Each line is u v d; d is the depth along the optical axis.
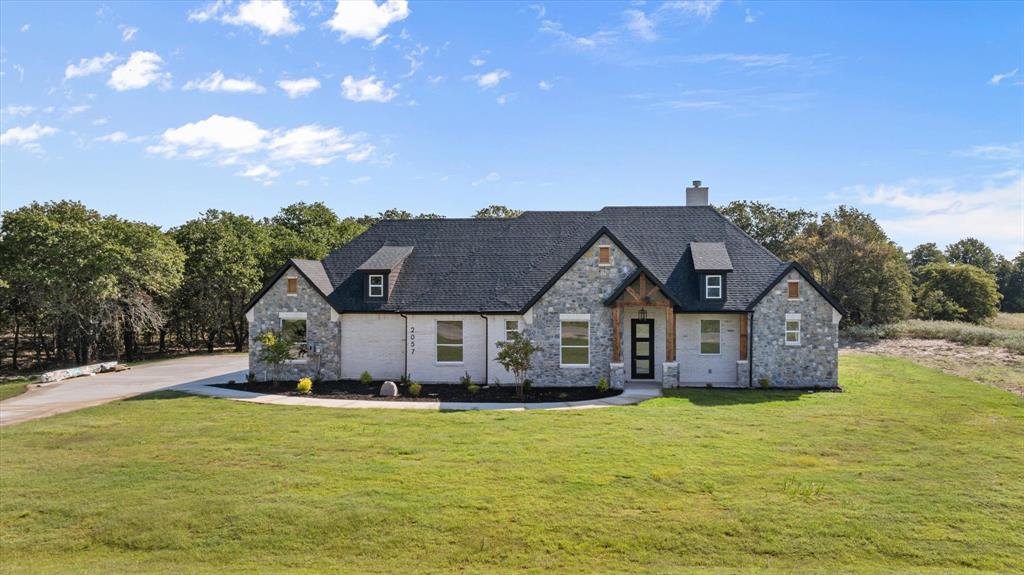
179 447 16.91
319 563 10.33
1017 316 72.69
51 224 38.72
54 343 49.00
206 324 50.03
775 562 10.27
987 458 15.71
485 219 33.06
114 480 14.18
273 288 29.11
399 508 12.26
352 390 26.55
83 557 10.73
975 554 10.43
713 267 27.89
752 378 27.41
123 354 50.06
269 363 28.44
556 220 32.66
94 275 38.94
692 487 13.38
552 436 17.72
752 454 15.84
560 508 12.27
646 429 18.58
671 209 33.00
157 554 10.73
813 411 21.53
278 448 16.66
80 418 20.97
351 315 29.08
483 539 11.04
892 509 12.20
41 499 13.02
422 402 23.89
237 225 55.97
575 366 27.42
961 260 108.19
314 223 70.31
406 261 30.88
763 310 27.45
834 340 27.14
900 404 22.92
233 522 11.77
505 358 25.41
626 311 29.00
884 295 53.88
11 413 22.22
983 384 27.83
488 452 16.02
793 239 59.34
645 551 10.62
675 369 27.19
